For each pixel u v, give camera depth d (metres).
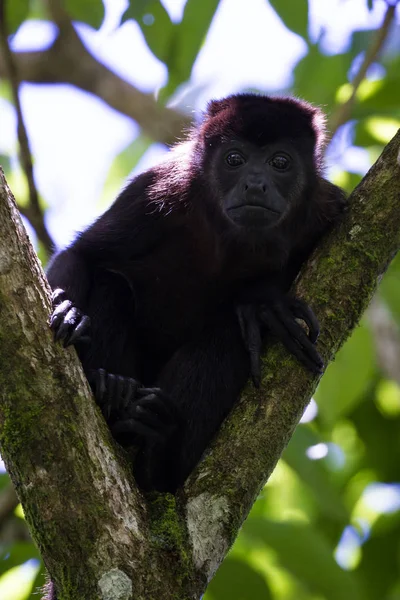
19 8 10.89
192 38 9.89
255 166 8.11
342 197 7.95
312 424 10.84
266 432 6.18
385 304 10.31
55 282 7.50
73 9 10.13
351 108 10.05
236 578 7.99
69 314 6.05
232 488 5.96
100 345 7.76
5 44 9.49
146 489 6.76
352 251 6.71
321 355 6.50
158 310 8.48
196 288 8.45
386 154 6.89
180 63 10.02
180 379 7.51
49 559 5.53
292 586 9.79
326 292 6.66
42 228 9.68
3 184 5.53
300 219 7.96
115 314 7.97
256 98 8.66
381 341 10.49
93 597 5.38
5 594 9.12
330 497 8.87
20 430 5.55
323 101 11.34
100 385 6.72
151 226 8.44
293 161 8.22
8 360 5.53
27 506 5.58
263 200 7.86
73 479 5.54
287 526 8.29
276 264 8.08
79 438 5.59
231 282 8.41
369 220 6.74
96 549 5.46
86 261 8.03
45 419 5.55
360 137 11.21
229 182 8.27
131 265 8.41
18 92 9.52
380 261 6.68
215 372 7.41
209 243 8.35
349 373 9.57
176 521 5.77
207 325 8.31
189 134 9.41
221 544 5.81
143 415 6.81
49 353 5.61
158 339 8.61
